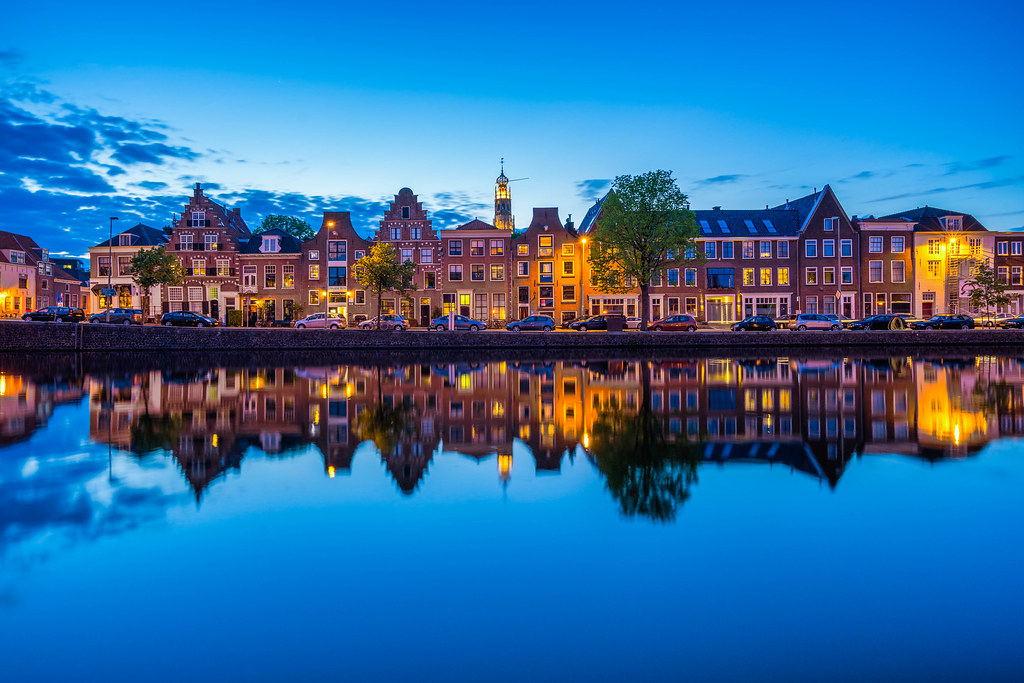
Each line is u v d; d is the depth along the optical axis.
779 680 4.88
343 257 64.44
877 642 5.33
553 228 65.12
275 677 4.95
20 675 4.94
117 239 65.50
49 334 41.41
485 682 4.86
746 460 11.59
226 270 64.38
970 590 6.21
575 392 22.05
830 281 65.19
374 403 19.50
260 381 26.02
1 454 12.02
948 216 66.75
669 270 64.75
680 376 27.64
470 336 47.00
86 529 7.91
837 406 18.14
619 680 4.88
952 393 20.89
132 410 17.78
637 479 10.20
